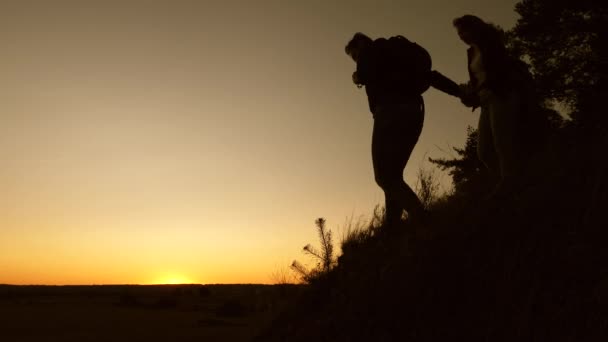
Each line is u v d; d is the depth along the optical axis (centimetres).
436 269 347
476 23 452
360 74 486
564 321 253
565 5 1563
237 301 4528
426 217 446
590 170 337
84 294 14925
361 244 509
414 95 488
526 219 334
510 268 304
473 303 304
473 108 516
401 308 342
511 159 425
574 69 1556
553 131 452
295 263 543
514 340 264
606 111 411
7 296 12538
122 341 3122
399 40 493
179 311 6662
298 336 423
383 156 476
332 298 444
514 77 439
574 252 284
